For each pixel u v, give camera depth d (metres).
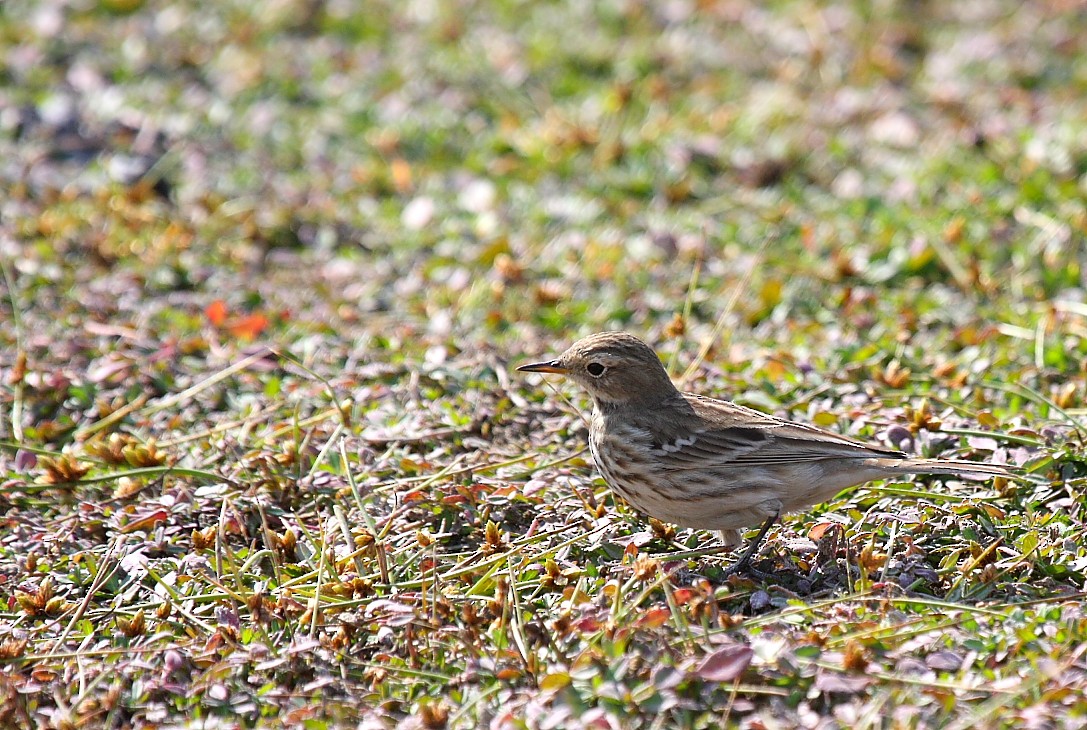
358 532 10.88
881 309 15.12
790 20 23.14
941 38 22.72
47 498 12.13
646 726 8.48
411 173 19.06
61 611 10.38
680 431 11.06
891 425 12.17
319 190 18.61
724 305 15.48
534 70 21.70
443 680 9.11
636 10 23.22
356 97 21.02
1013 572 10.25
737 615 9.50
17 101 20.33
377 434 12.68
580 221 17.70
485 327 15.18
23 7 23.06
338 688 9.20
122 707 9.19
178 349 14.52
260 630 9.74
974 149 18.78
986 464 11.21
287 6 23.19
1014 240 16.28
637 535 11.05
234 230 17.58
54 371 13.82
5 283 15.91
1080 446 11.72
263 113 20.44
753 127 19.88
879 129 19.47
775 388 13.30
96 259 16.44
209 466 12.35
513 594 9.74
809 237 16.48
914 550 10.49
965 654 8.97
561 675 8.61
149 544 11.11
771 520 10.90
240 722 8.93
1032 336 14.12
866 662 8.73
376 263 16.89
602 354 11.52
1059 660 8.73
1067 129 19.00
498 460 12.27
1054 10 23.34
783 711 8.54
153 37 22.41
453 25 22.64
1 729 8.90
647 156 19.09
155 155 19.44
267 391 13.70
